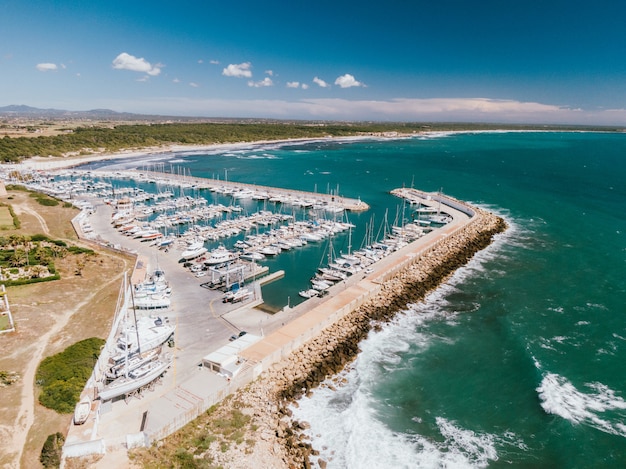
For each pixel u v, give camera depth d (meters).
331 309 77.19
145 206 162.38
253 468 44.34
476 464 48.00
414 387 60.69
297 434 50.59
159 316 73.00
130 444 44.25
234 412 51.88
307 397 57.31
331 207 165.88
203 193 198.50
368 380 61.78
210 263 101.12
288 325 70.69
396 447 49.94
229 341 65.50
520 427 53.59
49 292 77.19
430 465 47.62
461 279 98.19
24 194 165.50
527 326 76.94
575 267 104.81
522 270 103.31
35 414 46.12
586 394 59.16
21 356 56.91
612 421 54.16
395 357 67.69
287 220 150.38
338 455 48.41
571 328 76.25
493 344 71.50
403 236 126.44
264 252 113.81
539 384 61.03
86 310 71.19
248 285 89.31
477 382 61.88
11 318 65.19
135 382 51.50
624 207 167.12
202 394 51.66
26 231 115.56
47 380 51.34
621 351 68.94
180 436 47.12
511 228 139.50
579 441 51.16
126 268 92.75
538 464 48.19
